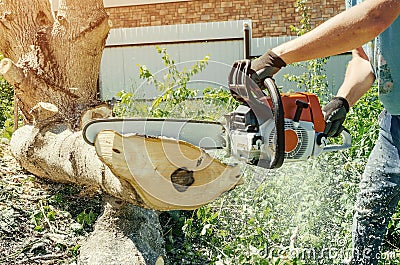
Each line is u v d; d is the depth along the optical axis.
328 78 9.51
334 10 11.29
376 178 2.99
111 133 2.70
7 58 4.97
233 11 11.52
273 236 3.61
